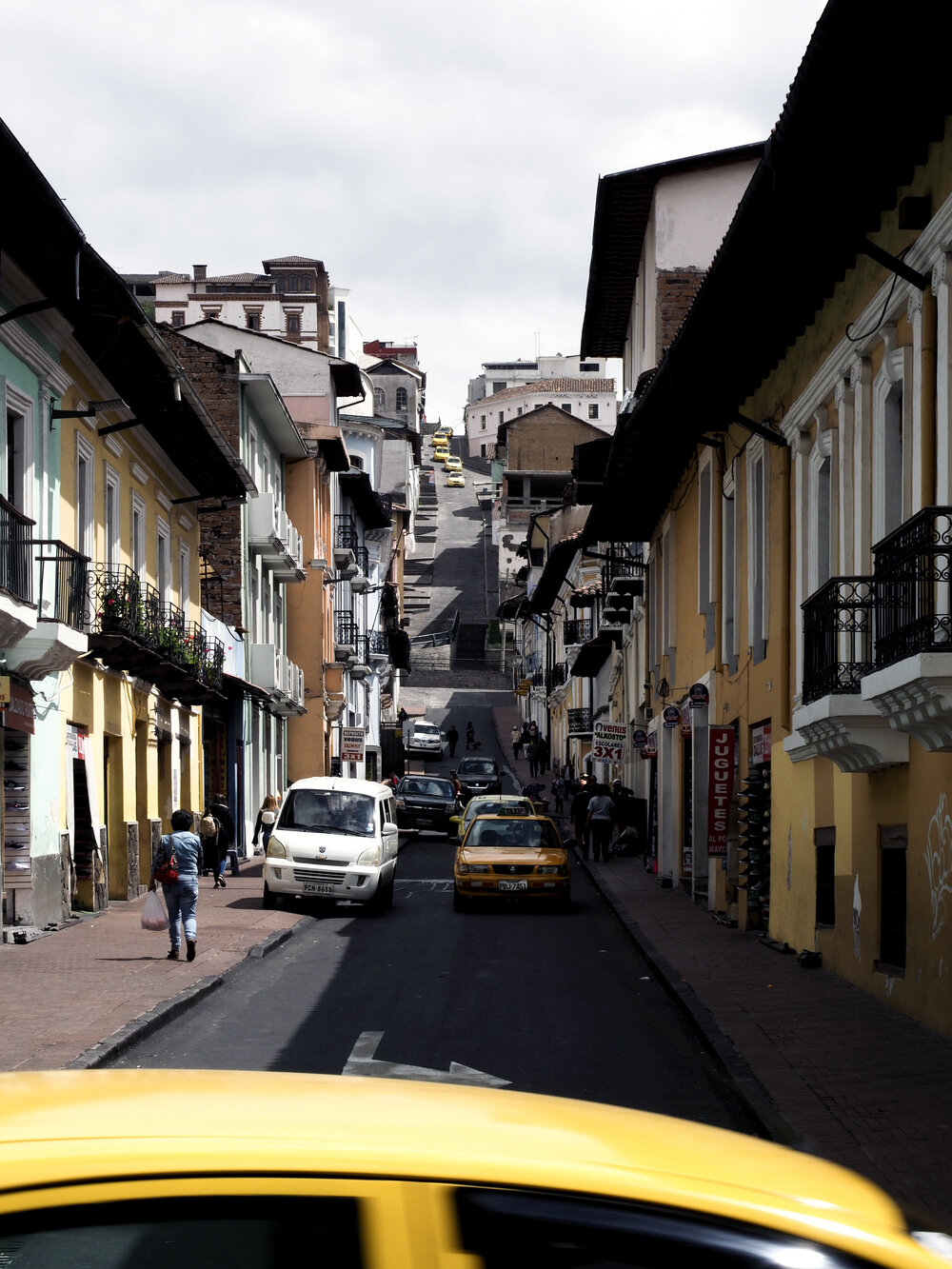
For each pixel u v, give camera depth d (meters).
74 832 22.83
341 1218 2.72
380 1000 15.09
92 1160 2.75
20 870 19.52
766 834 20.92
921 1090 10.41
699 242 28.78
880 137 12.16
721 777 22.66
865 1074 10.97
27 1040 12.09
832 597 13.60
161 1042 12.61
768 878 20.81
